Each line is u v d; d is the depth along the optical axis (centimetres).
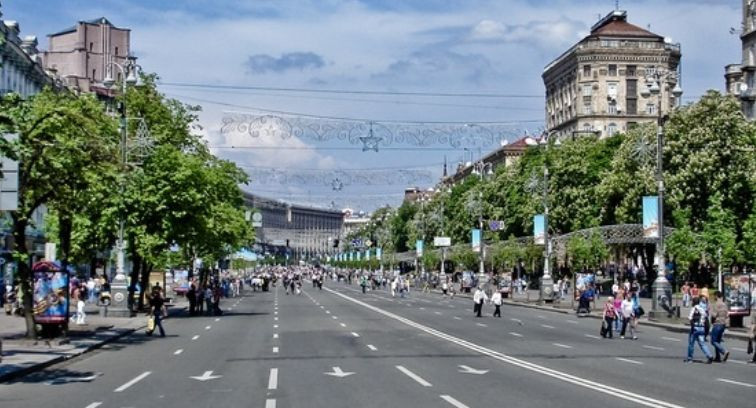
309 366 2984
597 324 5597
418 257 15000
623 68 14500
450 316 6331
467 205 13638
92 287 7988
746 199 8138
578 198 10375
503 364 3042
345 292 12712
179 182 5903
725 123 8119
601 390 2323
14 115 3441
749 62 11288
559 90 15750
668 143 8262
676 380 2583
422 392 2286
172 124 6938
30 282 3956
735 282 4859
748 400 2138
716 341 3200
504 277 10094
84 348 3659
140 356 3469
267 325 5300
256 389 2377
